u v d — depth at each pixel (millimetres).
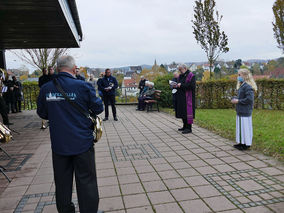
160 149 5355
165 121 8812
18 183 3754
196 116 9602
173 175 3934
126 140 6203
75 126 2340
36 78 18047
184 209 2914
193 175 3914
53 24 6969
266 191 3322
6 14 5840
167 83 12516
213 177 3820
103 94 9086
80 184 2367
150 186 3557
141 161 4625
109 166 4406
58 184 2404
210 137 6270
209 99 12586
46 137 6738
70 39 9492
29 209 2990
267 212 2816
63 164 2379
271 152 4840
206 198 3170
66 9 6062
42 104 2439
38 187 3604
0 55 11805
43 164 4574
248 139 5008
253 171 4016
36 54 16453
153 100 11438
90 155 2422
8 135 3760
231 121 8320
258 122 8281
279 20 17500
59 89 2330
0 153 5324
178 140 6059
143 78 12352
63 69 2453
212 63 15281
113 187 3549
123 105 14688
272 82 11711
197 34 14961
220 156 4785
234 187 3461
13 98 11727
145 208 2959
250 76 4965
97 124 2521
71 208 2480
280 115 9836
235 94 12320
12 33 8164
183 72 6664
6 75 11320
